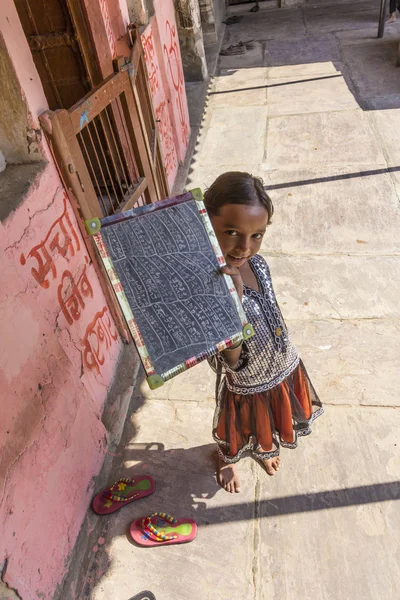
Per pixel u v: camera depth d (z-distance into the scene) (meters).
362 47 7.60
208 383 2.89
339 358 2.94
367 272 3.54
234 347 1.61
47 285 2.14
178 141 5.18
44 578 1.92
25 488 1.80
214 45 8.61
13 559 1.71
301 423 2.14
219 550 2.14
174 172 5.02
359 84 6.45
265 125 5.84
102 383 2.77
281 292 3.47
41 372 1.93
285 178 4.78
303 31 8.73
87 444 2.35
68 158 2.30
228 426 2.11
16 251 1.90
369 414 2.61
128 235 1.51
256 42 8.59
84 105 2.45
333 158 4.98
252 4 10.25
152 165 3.59
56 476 2.04
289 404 2.00
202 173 5.11
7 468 1.69
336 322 3.18
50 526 1.98
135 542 2.19
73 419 2.20
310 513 2.23
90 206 2.55
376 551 2.07
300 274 3.60
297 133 5.55
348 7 9.43
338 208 4.25
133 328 1.51
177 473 2.46
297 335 3.12
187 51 7.09
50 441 1.99
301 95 6.42
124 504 2.33
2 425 1.67
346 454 2.44
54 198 2.24
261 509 2.27
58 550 2.04
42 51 3.31
